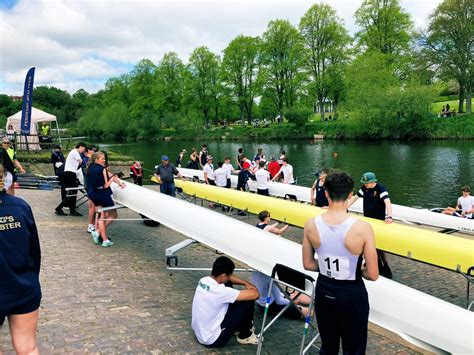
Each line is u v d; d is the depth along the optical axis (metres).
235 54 61.16
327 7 54.03
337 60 54.59
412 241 5.39
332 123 54.25
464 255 4.88
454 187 19.73
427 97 43.41
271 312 4.52
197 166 16.33
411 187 20.02
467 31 43.00
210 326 3.70
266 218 5.64
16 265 2.38
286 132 57.81
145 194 7.06
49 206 10.15
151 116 69.69
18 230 2.39
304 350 3.33
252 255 4.70
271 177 13.48
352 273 2.51
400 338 4.22
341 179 2.51
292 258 4.33
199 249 7.27
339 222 2.50
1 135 24.38
